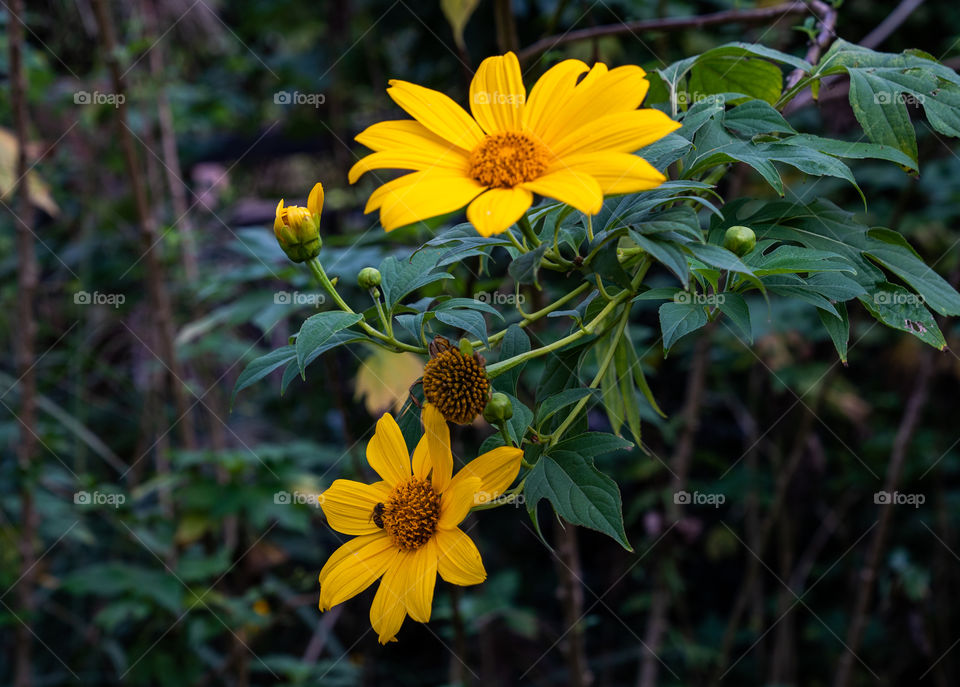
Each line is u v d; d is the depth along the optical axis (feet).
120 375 4.97
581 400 1.87
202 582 3.72
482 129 1.83
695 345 4.30
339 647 4.37
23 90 3.47
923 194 4.44
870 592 3.64
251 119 5.94
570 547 2.83
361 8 5.35
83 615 4.76
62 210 5.54
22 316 3.60
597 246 1.82
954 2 4.40
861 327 4.35
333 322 1.79
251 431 5.03
